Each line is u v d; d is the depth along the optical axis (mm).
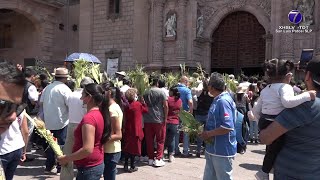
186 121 5180
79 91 6625
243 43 22453
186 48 22109
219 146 4836
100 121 4234
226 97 4887
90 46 28062
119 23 26750
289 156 3049
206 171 5094
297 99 2975
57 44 30984
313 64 3031
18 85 3576
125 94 8109
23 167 8297
